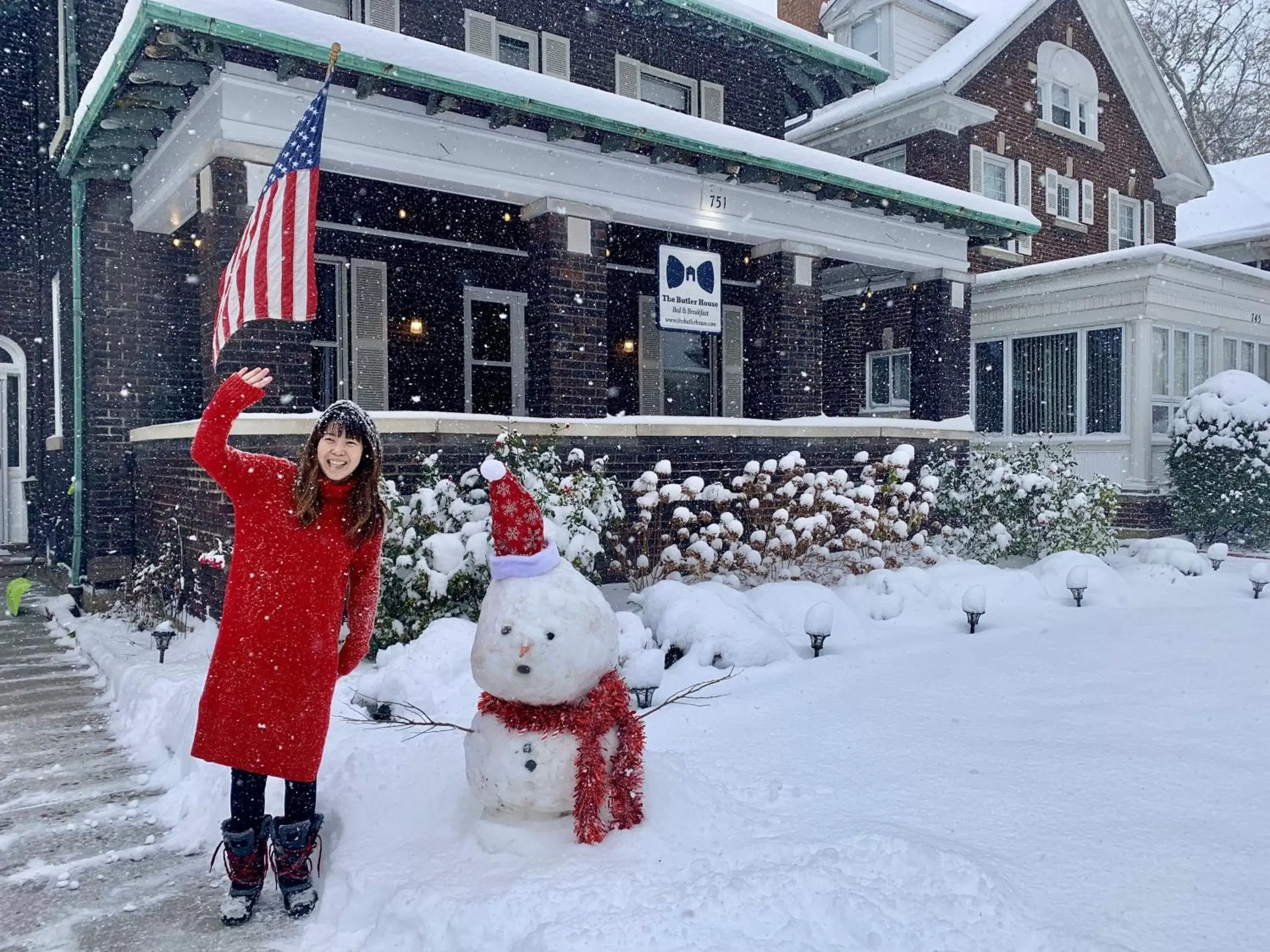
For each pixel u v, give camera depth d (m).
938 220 11.77
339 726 4.43
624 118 8.24
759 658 5.84
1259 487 12.49
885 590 8.03
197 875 3.37
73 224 9.06
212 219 6.99
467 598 6.14
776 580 8.34
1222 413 12.89
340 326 10.16
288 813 3.01
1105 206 19.16
